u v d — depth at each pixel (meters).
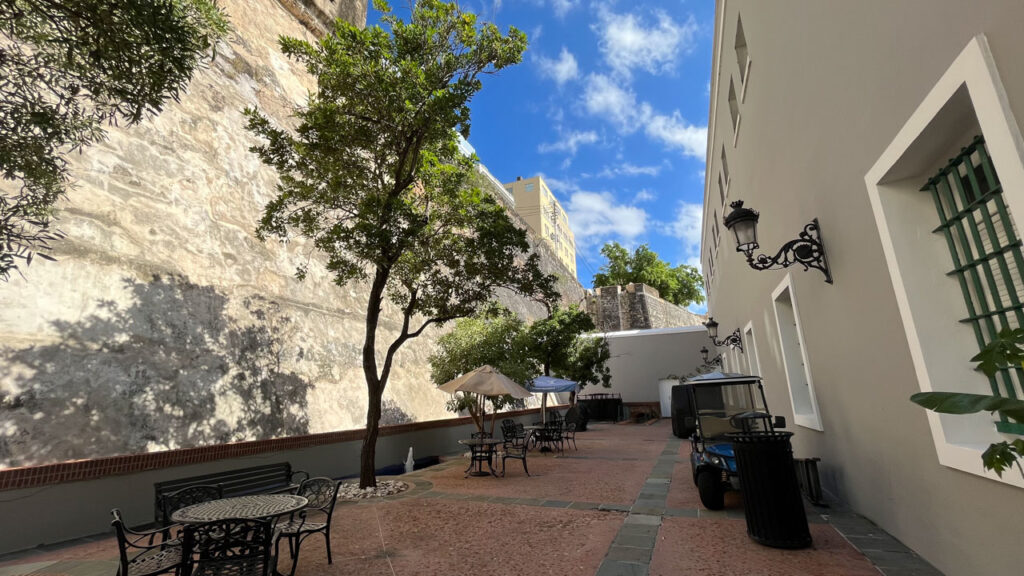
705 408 6.82
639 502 6.52
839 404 5.23
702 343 29.92
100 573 4.38
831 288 4.96
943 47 2.58
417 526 5.58
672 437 16.59
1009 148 2.12
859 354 4.48
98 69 3.24
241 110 11.61
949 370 3.16
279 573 3.91
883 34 3.24
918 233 3.40
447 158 9.66
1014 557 2.58
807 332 6.06
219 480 5.70
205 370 8.32
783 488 4.31
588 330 21.80
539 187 79.81
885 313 3.80
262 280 10.42
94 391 6.64
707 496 5.91
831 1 4.06
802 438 7.06
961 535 3.12
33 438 5.82
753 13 6.89
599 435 18.45
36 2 2.90
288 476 6.62
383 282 8.35
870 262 3.93
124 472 6.18
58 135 3.51
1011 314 2.77
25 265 6.43
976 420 3.16
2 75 3.25
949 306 3.26
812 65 4.70
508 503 6.74
